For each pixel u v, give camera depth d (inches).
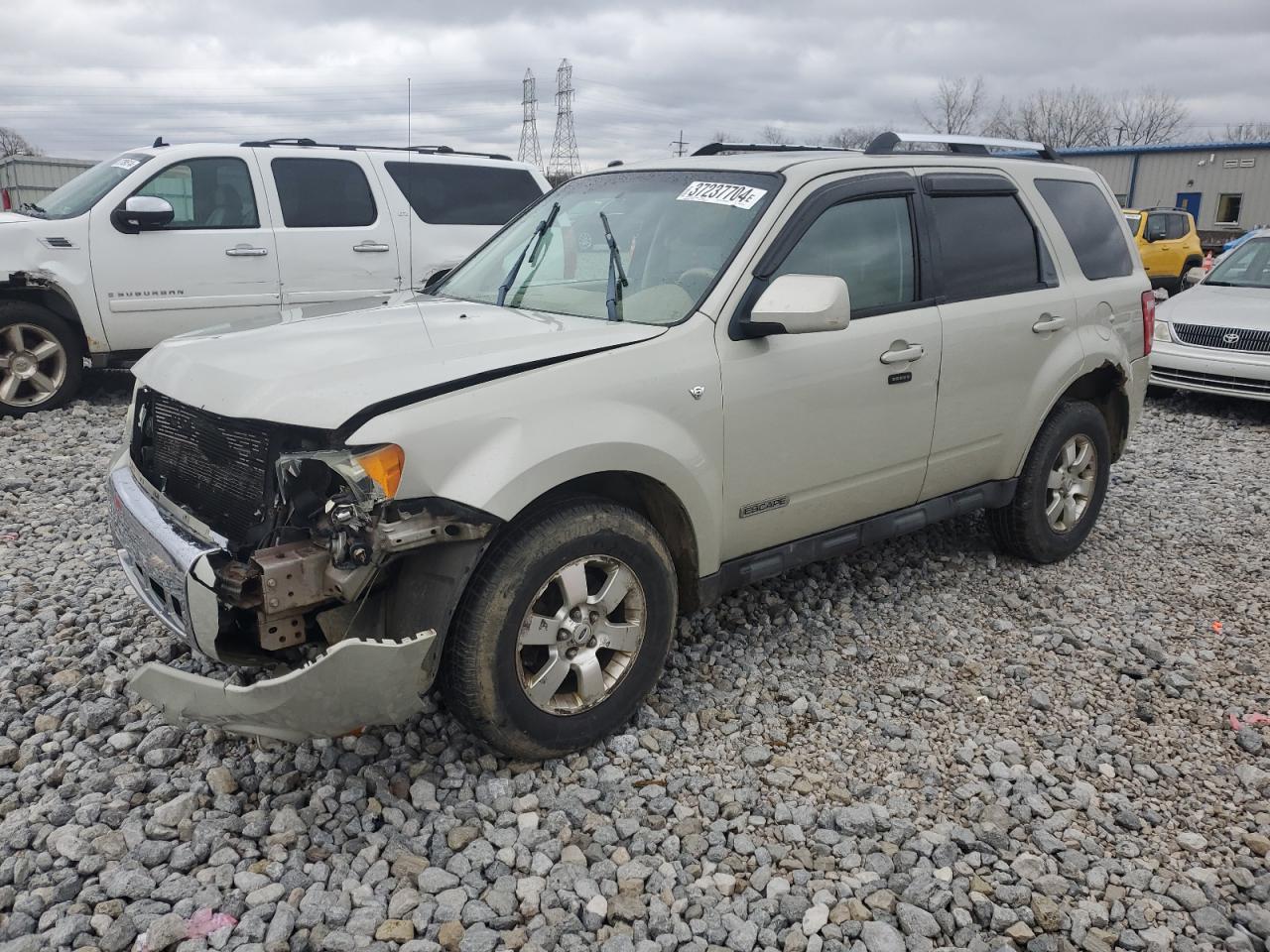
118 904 104.2
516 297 163.9
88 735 136.6
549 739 129.2
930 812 127.3
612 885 111.7
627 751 136.5
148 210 321.1
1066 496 208.1
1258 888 114.1
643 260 155.4
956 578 202.5
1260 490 273.0
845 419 156.7
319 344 132.7
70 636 162.4
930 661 167.6
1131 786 134.6
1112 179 1707.7
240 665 119.7
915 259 169.8
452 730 139.3
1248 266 421.7
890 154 175.0
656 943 103.3
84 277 320.2
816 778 132.6
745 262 145.3
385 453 111.1
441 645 117.2
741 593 189.3
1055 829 124.4
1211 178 1601.9
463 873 112.3
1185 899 112.2
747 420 143.5
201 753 131.2
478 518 116.0
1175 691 158.7
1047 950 104.9
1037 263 193.5
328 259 361.1
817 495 157.8
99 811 119.0
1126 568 211.6
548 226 175.5
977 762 138.6
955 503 184.7
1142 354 218.7
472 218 392.2
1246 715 152.9
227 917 103.6
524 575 121.3
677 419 135.1
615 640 134.1
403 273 376.2
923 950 104.3
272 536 116.0
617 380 130.0
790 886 112.9
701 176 164.6
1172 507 255.8
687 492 137.2
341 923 104.7
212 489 125.6
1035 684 161.2
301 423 112.0
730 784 131.5
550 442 121.3
